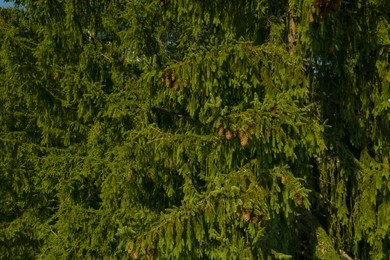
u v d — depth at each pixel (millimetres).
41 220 8664
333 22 4426
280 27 5090
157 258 4371
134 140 5113
